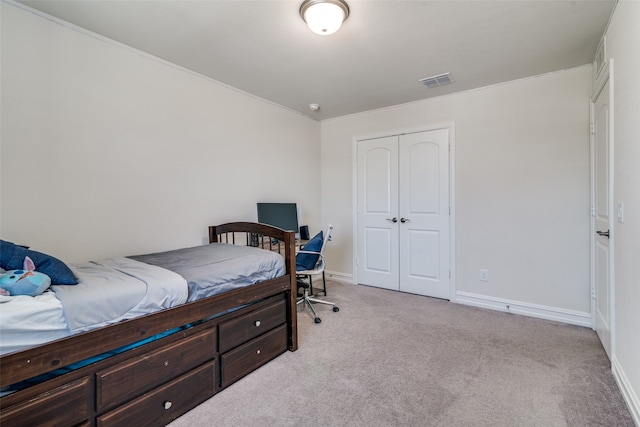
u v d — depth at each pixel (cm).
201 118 283
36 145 189
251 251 230
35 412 113
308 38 222
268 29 210
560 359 215
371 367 206
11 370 106
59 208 198
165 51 240
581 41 228
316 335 256
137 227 238
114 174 225
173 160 262
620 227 180
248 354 196
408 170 371
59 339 118
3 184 177
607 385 183
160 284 151
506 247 310
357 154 413
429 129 354
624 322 172
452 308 322
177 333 158
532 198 296
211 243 276
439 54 247
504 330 265
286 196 383
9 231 179
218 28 208
